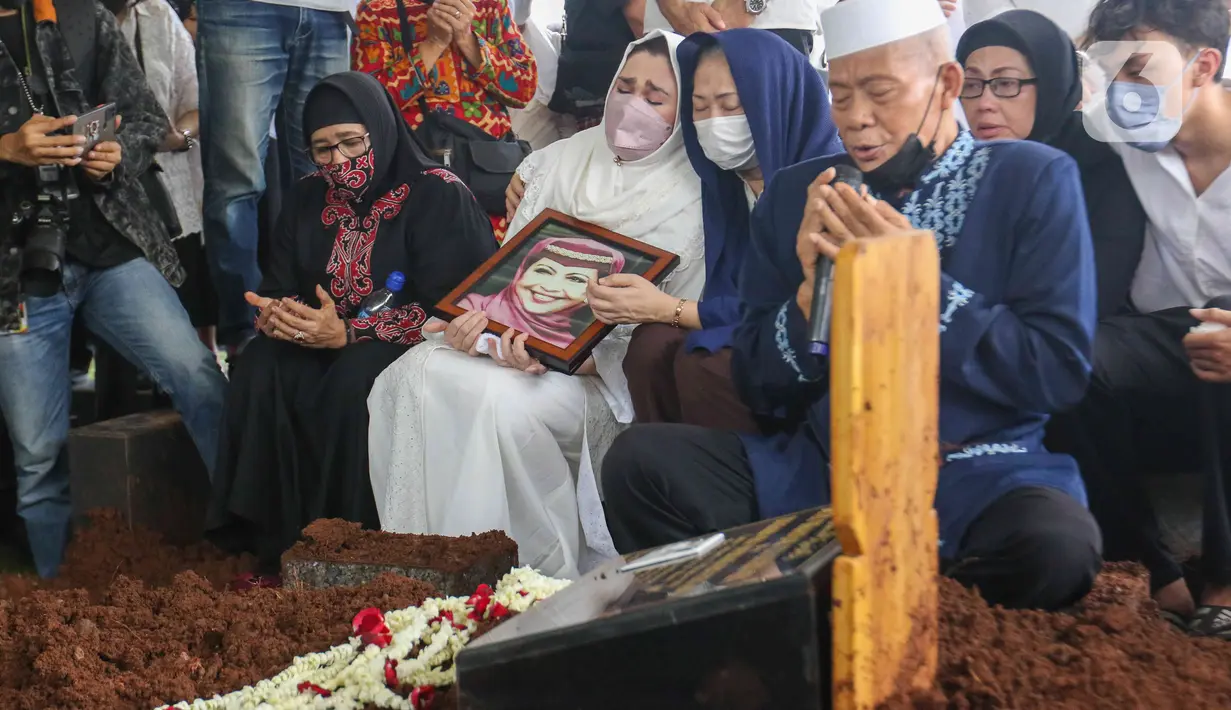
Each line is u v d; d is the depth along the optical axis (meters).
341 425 3.40
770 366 2.48
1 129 3.63
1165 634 2.14
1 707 2.24
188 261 4.53
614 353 3.22
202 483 3.97
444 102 3.92
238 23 4.07
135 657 2.35
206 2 4.09
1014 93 2.79
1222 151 2.64
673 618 1.59
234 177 4.17
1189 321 2.71
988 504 2.25
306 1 4.19
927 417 1.64
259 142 4.17
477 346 3.11
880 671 1.59
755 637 1.56
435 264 3.54
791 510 2.46
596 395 3.24
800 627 1.54
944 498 2.29
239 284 4.29
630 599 1.69
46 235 3.62
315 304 3.66
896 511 1.59
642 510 2.54
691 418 2.81
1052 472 2.32
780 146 2.92
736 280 3.06
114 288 3.77
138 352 3.78
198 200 4.58
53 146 3.51
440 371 3.13
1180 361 2.66
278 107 4.39
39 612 2.51
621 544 2.62
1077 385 2.29
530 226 3.31
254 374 3.53
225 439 3.56
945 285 2.31
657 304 2.97
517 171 3.56
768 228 2.64
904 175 2.43
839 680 1.56
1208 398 2.61
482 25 3.96
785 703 1.55
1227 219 2.66
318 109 3.55
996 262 2.37
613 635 1.61
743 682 1.57
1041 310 2.32
